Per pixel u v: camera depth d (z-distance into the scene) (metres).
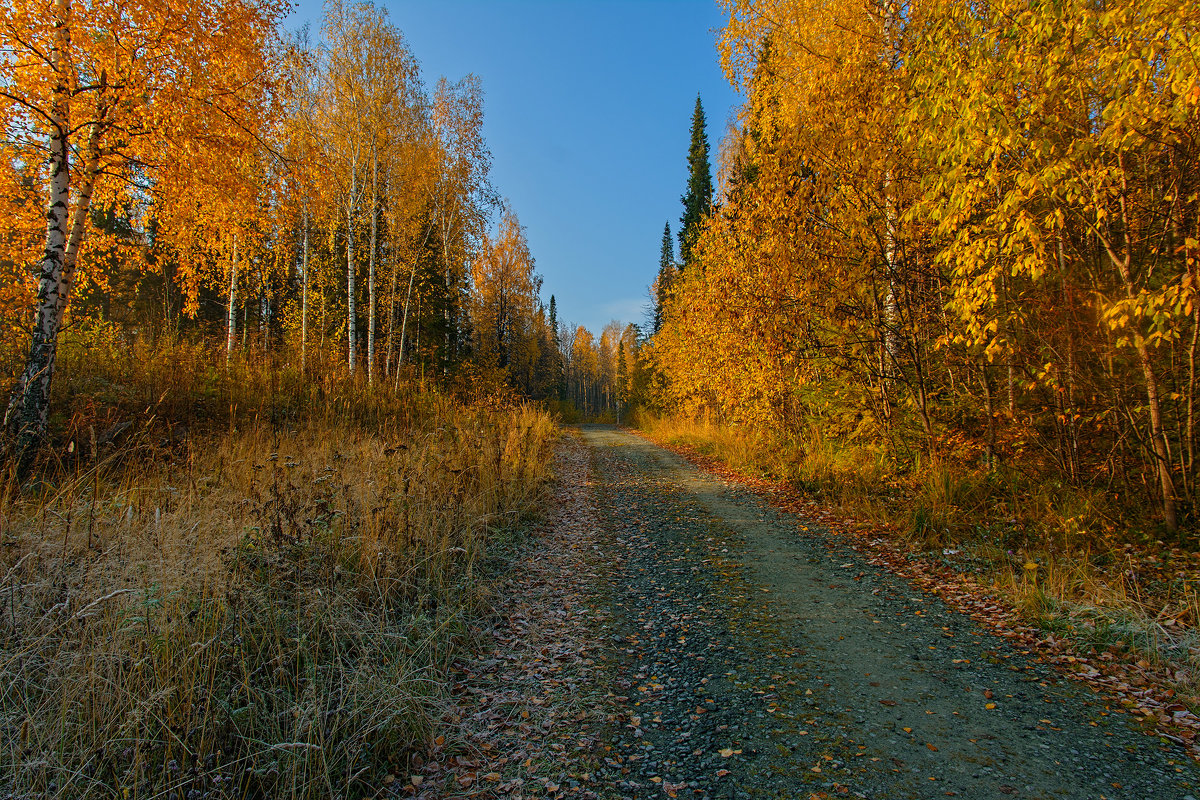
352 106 16.34
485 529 6.44
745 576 5.61
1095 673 3.50
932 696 3.35
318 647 3.22
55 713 2.53
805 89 8.76
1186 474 5.41
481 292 32.59
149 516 4.35
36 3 6.07
